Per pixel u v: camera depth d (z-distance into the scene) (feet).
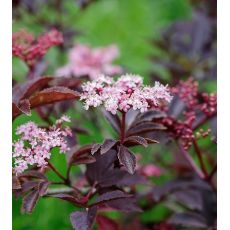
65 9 5.61
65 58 5.93
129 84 2.99
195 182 3.76
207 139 4.83
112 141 2.96
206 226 3.62
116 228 3.46
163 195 4.06
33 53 3.70
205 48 5.16
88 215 3.00
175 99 3.59
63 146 3.03
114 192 3.03
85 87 3.02
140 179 3.47
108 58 5.29
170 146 4.64
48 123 3.73
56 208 4.37
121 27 7.91
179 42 5.23
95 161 3.19
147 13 8.21
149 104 3.02
